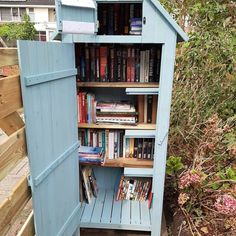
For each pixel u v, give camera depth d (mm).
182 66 2752
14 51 1048
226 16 2539
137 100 1954
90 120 1940
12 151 1036
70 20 1347
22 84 1074
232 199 1602
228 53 2473
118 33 1783
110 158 2062
